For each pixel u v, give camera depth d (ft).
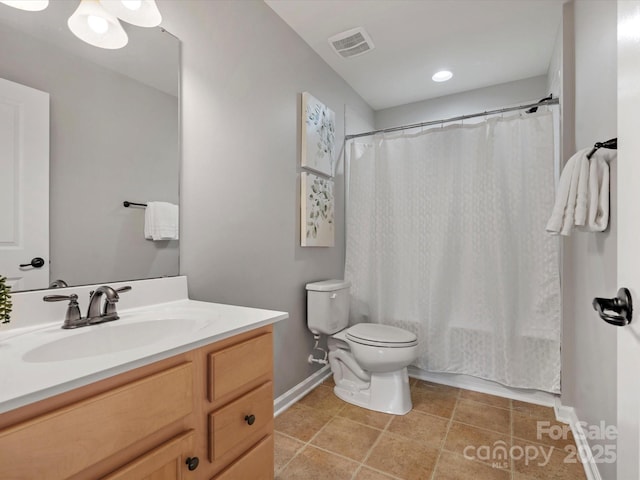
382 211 8.46
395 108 10.68
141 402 2.30
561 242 6.47
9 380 1.91
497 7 6.15
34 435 1.78
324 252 8.07
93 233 3.67
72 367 2.10
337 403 6.72
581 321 5.27
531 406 6.59
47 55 3.34
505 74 8.64
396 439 5.46
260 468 3.39
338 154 8.70
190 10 4.69
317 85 7.73
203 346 2.84
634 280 2.16
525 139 6.93
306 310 7.26
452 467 4.78
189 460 2.64
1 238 3.04
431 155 7.96
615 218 3.69
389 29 6.81
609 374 3.88
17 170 3.13
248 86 5.69
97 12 3.37
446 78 8.86
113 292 3.33
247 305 5.64
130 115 4.01
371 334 6.61
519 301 6.90
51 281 3.34
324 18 6.48
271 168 6.23
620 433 2.44
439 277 7.68
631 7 2.26
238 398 3.17
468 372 7.42
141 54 4.12
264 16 6.05
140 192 4.10
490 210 7.20
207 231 4.93
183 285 4.49
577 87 5.67
